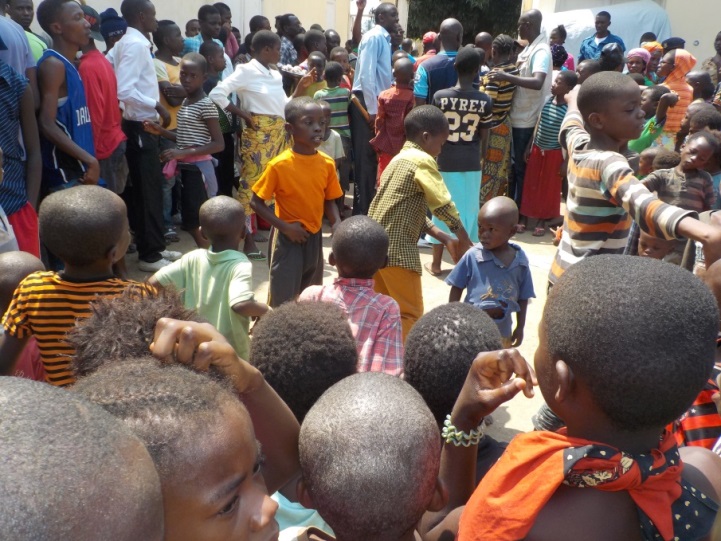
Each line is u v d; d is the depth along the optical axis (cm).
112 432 64
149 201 525
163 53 637
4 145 336
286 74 851
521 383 126
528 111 720
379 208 381
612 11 1146
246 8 1131
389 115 639
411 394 121
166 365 111
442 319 186
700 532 103
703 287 103
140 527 62
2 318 251
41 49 459
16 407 60
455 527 128
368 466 107
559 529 100
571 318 102
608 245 271
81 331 154
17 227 351
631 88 254
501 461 108
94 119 460
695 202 404
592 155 257
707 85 743
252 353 177
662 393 97
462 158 566
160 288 175
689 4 1169
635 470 99
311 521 154
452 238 381
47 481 55
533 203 698
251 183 581
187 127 543
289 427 138
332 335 172
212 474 94
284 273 404
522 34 728
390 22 743
